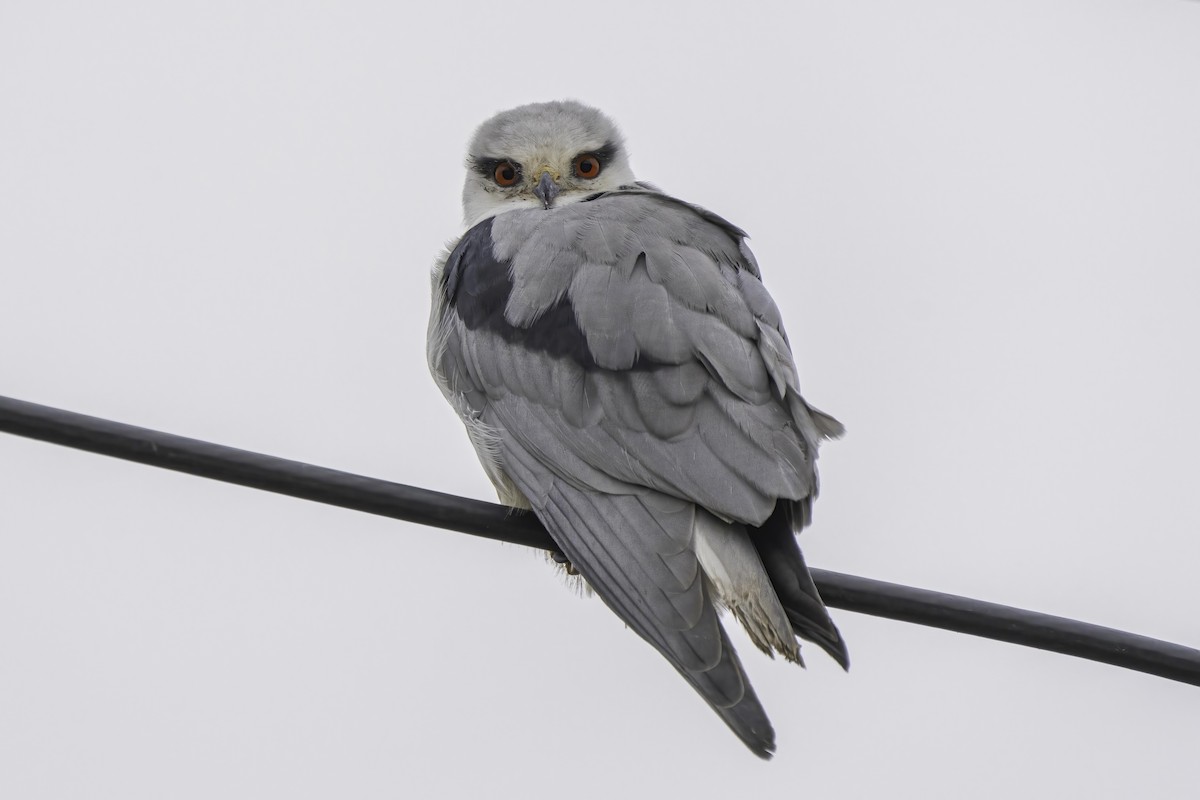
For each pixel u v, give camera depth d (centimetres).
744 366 941
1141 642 837
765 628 838
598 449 932
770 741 787
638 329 953
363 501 854
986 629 845
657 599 853
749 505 880
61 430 792
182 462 809
